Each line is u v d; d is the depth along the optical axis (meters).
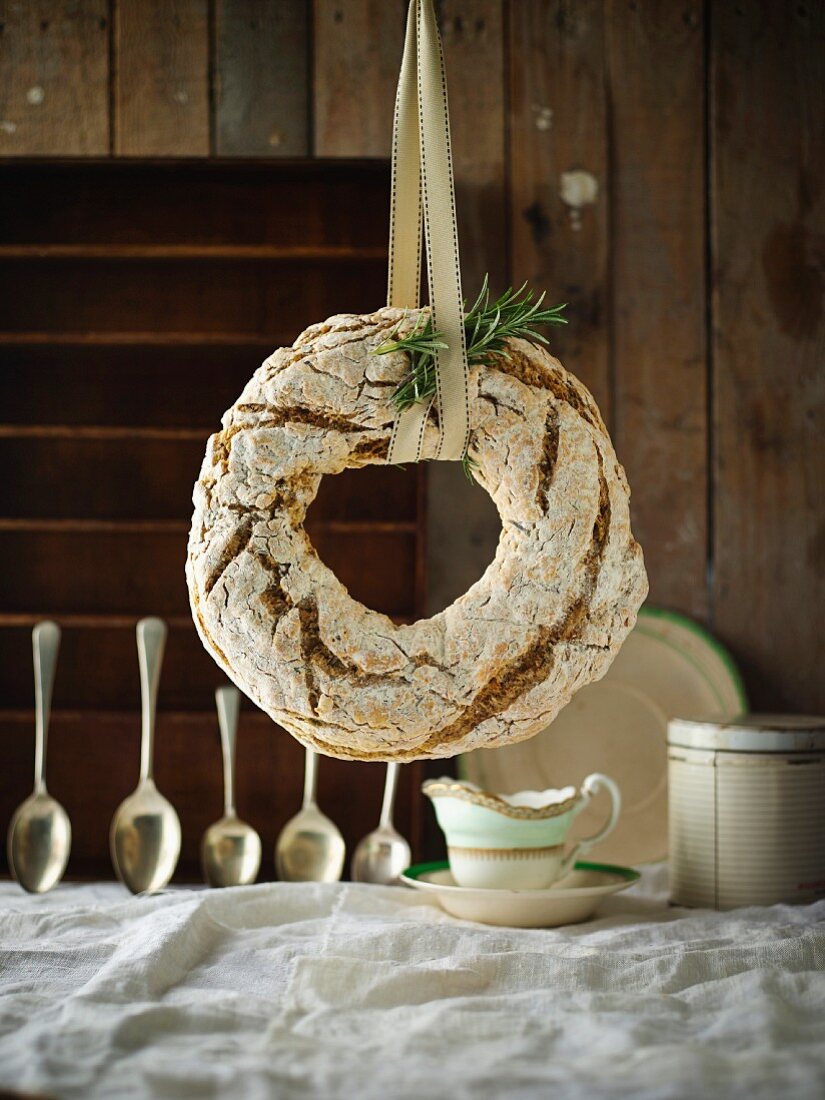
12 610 2.02
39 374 2.02
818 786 1.55
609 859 1.88
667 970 1.17
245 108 2.01
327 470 0.95
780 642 1.98
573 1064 0.91
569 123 2.00
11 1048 0.94
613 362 2.00
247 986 1.18
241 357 2.01
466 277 2.00
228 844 1.73
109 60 2.02
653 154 2.00
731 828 1.54
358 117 2.01
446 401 0.91
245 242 2.00
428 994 1.11
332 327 0.97
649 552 1.99
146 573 2.03
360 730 0.90
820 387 1.99
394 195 1.05
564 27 2.01
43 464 2.03
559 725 1.93
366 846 1.73
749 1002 1.05
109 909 1.44
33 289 2.02
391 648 0.90
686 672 1.93
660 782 1.91
